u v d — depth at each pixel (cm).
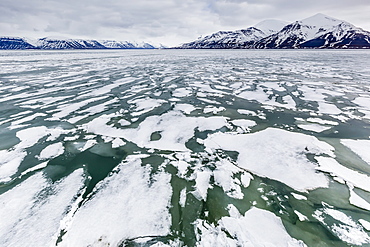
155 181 279
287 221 218
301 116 539
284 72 1296
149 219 216
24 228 203
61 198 244
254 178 291
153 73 1265
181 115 545
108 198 245
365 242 194
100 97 708
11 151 353
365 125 474
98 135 423
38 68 1503
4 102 636
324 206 239
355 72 1284
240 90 823
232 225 211
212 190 265
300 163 323
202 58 2633
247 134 429
